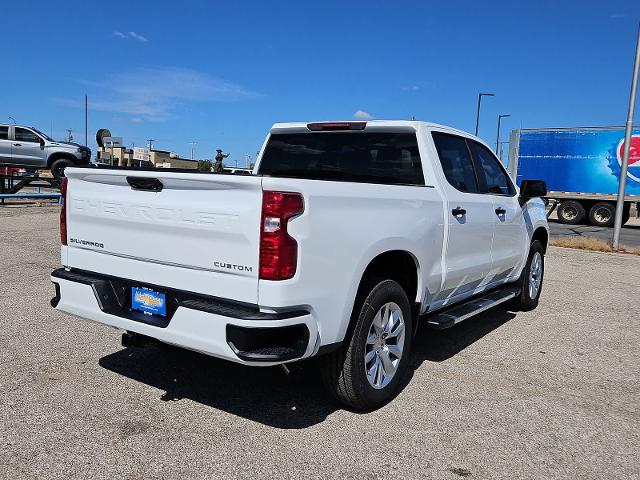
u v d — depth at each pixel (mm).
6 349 4680
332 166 5062
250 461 3061
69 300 3805
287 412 3707
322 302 3180
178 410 3672
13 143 19797
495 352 5211
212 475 2908
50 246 10336
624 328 6238
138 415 3572
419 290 4184
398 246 3791
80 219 3820
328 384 3635
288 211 2945
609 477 3053
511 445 3369
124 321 3463
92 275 3781
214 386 4105
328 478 2926
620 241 18078
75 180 3836
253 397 3936
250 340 2951
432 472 3027
